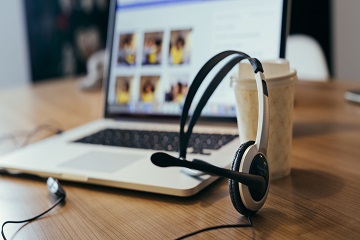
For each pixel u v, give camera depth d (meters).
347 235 0.42
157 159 0.46
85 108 1.17
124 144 0.74
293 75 0.56
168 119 0.86
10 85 2.79
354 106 0.96
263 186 0.47
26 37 2.77
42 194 0.59
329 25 2.68
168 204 0.53
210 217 0.48
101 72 1.45
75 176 0.60
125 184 0.56
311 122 0.86
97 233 0.47
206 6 0.83
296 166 0.63
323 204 0.50
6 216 0.53
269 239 0.43
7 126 1.04
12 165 0.67
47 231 0.48
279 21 0.75
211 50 0.82
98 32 3.04
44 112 1.16
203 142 0.71
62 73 2.92
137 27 0.91
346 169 0.60
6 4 2.66
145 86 0.89
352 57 2.82
